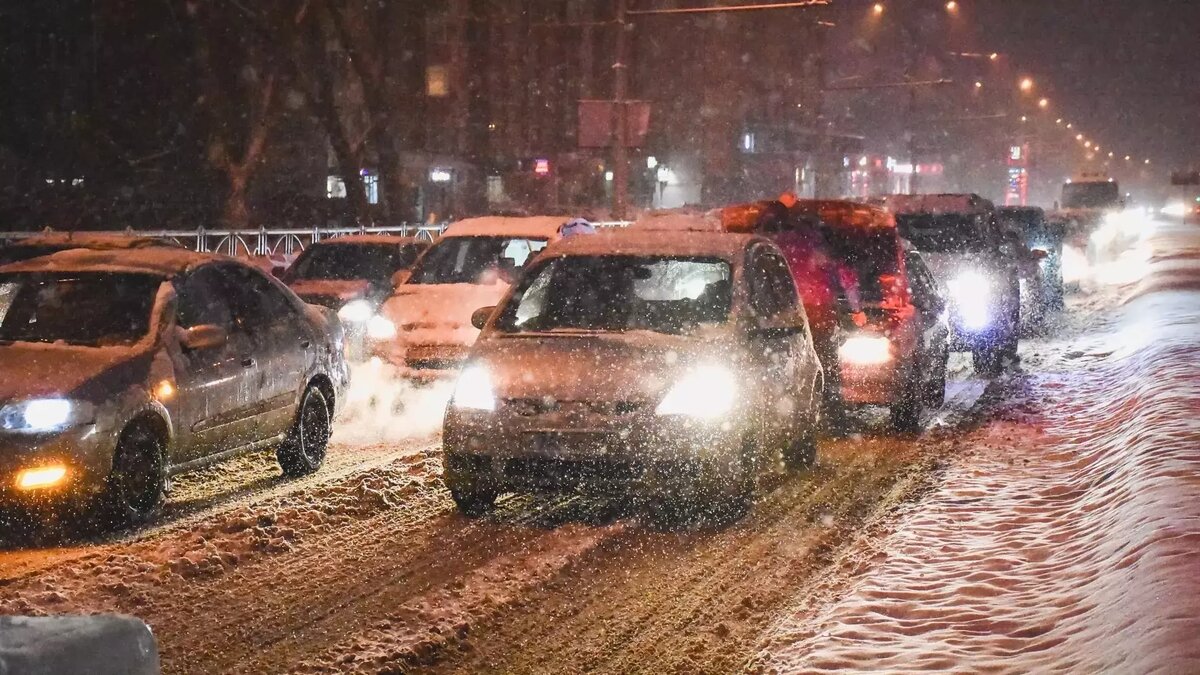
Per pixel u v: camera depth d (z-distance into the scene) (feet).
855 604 32.22
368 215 206.80
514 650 30.58
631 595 35.12
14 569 36.35
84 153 195.21
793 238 65.41
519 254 82.12
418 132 278.87
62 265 46.83
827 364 61.87
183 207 195.21
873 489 49.47
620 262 49.16
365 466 52.31
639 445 41.75
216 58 190.60
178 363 43.91
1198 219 470.39
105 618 15.93
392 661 29.12
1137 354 82.28
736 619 33.12
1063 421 64.85
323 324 53.83
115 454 40.42
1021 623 29.89
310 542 39.91
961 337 84.33
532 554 38.83
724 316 46.42
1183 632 23.73
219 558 37.06
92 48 195.62
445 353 69.26
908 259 66.69
